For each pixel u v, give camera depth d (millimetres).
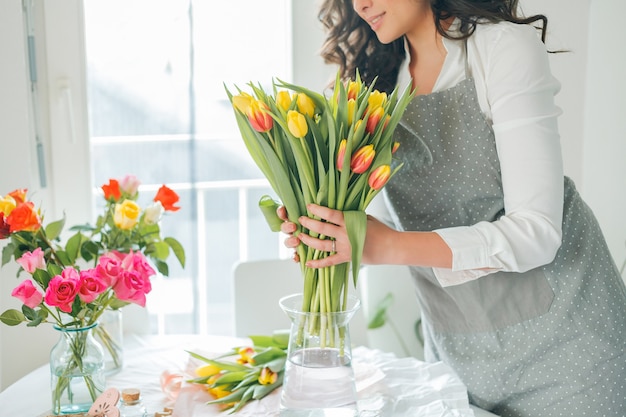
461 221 1477
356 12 1511
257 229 2693
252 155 1202
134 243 1609
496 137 1328
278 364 1425
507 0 1436
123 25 2260
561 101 2348
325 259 1166
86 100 2148
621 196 2275
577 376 1448
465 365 1533
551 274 1448
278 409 1329
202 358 1447
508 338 1481
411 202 1502
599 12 2266
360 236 1149
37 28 2076
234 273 2008
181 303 2697
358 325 2068
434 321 1562
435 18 1400
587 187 2391
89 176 2180
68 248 1502
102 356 1331
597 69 2299
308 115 1130
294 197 1188
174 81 2322
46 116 2121
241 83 2369
